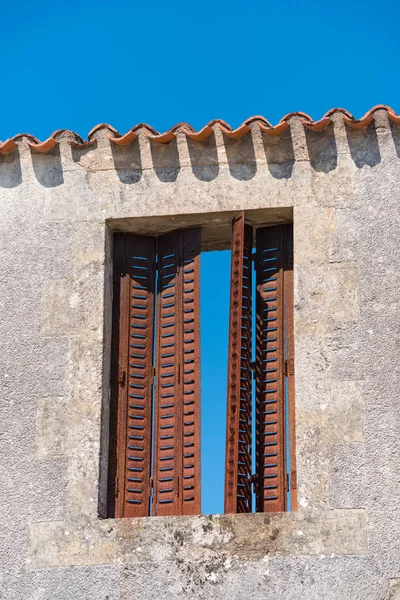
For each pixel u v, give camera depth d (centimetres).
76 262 1090
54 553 995
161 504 1040
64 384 1052
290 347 1064
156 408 1069
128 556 986
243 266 1090
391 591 948
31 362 1063
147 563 981
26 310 1081
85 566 988
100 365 1055
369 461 991
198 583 970
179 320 1084
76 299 1078
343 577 957
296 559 968
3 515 1014
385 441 996
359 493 984
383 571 955
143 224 1106
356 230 1064
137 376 1080
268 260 1098
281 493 1027
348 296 1045
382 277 1047
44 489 1019
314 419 1012
